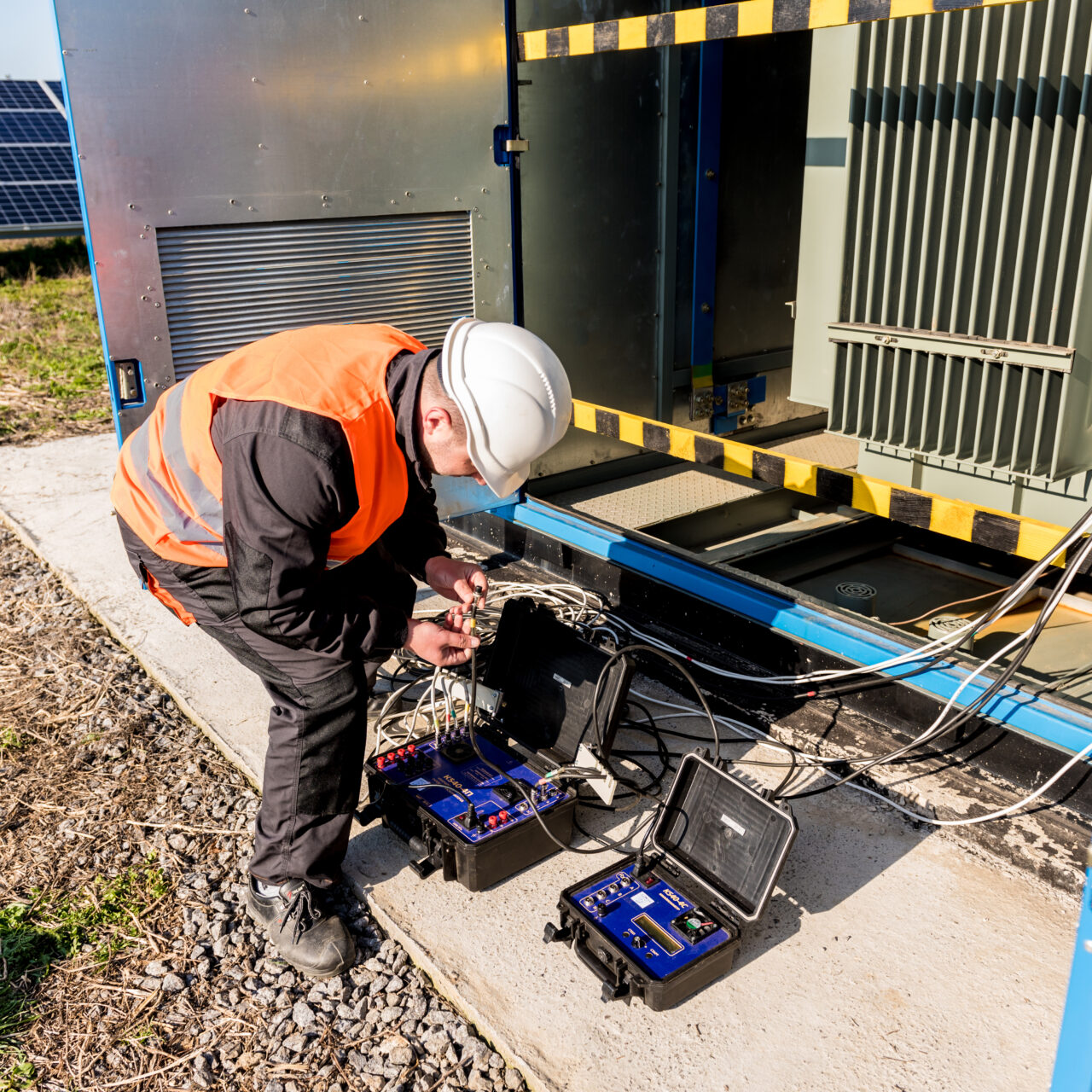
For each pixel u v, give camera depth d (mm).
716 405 4367
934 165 2449
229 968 1967
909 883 2068
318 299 3043
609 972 1826
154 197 2662
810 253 2992
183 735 2775
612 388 4035
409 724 2658
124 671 3127
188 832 2373
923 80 2416
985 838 2174
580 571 3365
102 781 2574
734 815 1988
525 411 1668
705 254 4062
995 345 2430
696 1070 1660
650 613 3129
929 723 2432
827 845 2186
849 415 2893
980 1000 1785
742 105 4004
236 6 2654
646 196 3898
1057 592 2062
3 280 11836
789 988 1823
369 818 2316
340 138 2938
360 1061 1734
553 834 2150
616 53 3641
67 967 1979
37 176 13531
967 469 2797
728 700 2740
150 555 1885
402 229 3148
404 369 1693
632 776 2453
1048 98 2223
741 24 2385
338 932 1930
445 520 4023
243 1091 1697
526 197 3551
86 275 12266
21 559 4082
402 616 1836
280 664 1805
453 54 3088
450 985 1846
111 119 2547
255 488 1564
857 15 2111
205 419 1681
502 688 2504
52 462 5203
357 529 1766
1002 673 2314
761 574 3576
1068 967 1851
